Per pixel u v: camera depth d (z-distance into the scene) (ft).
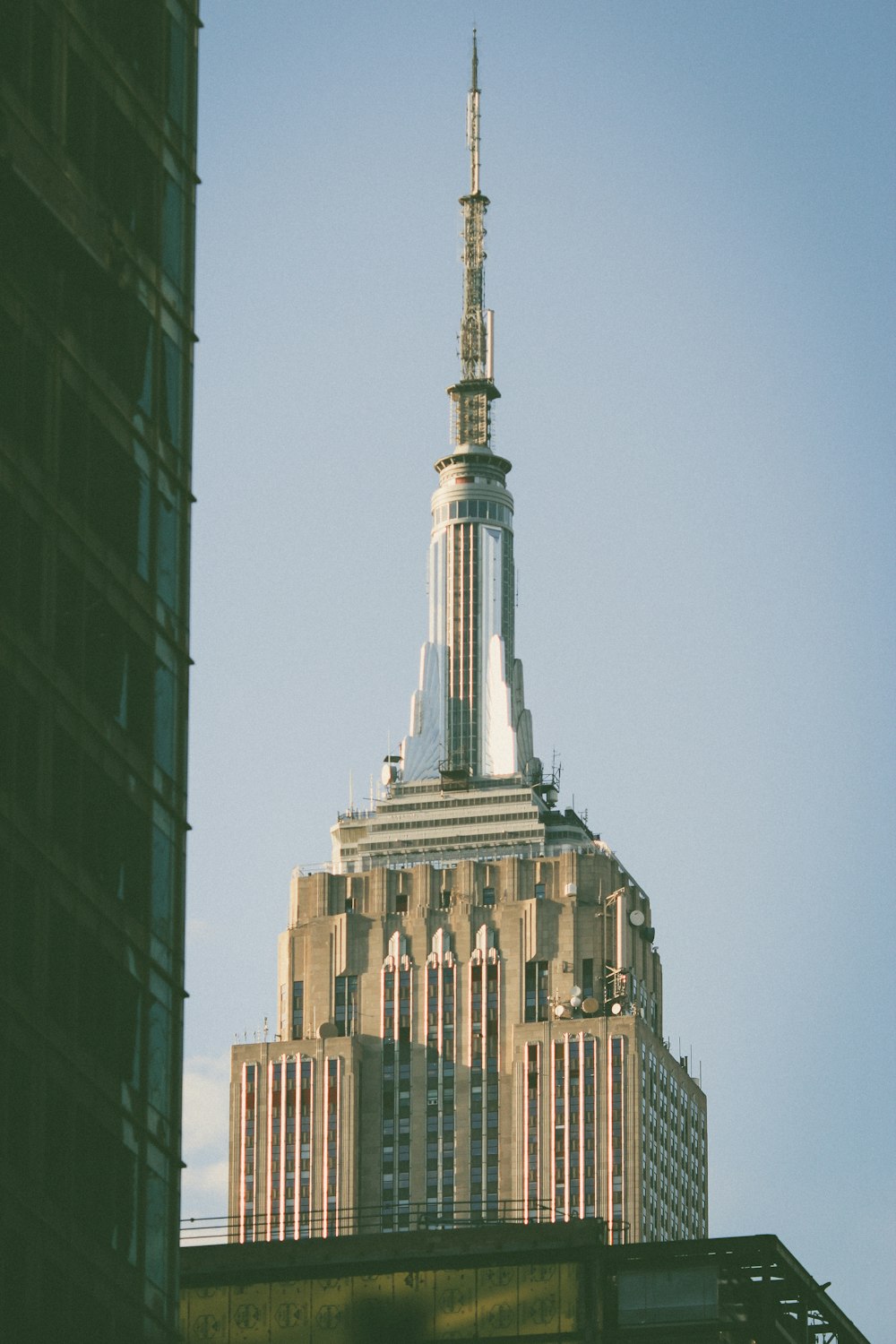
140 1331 579.89
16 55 572.92
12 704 560.61
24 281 579.48
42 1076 556.51
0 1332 531.50
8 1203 539.29
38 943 561.84
